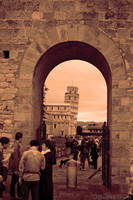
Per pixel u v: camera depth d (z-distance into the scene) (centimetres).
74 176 951
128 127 920
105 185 1011
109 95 1031
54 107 11875
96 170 1482
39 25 991
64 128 11712
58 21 987
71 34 973
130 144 912
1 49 993
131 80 942
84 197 811
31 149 620
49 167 713
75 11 988
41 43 979
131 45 961
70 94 14025
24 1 1008
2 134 955
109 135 959
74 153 1579
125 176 893
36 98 1061
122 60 951
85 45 992
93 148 1541
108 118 1055
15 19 1002
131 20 977
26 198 592
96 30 971
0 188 577
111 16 980
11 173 728
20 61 983
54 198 792
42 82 1215
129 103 930
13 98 968
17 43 991
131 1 987
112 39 966
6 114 964
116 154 906
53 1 999
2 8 1011
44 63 1084
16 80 974
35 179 596
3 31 999
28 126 947
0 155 589
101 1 990
